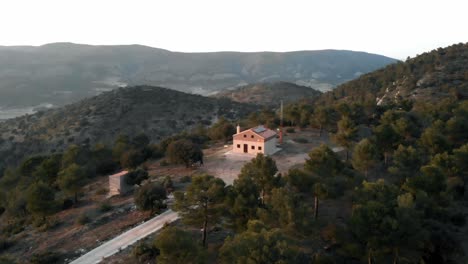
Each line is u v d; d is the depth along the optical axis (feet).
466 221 148.46
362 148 175.73
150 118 554.87
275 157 251.39
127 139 351.46
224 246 92.73
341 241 115.34
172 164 265.13
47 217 196.75
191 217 132.87
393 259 109.81
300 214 113.50
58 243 157.17
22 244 167.63
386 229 103.04
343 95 616.39
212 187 130.11
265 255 82.38
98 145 330.95
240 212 127.34
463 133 218.79
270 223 117.29
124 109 559.79
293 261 85.40
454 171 164.45
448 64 535.19
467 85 444.55
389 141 207.31
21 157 448.24
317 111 325.21
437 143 193.36
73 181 207.31
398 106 359.25
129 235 152.05
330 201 160.35
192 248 102.73
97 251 141.38
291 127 356.79
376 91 566.36
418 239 105.91
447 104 303.48
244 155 262.88
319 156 154.40
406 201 112.16
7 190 276.21
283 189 120.98
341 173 160.86
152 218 167.73
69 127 500.33
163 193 177.17
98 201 208.13
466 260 118.83
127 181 216.54
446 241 119.75
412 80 505.25
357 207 110.11
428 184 137.59
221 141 346.13
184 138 325.42
